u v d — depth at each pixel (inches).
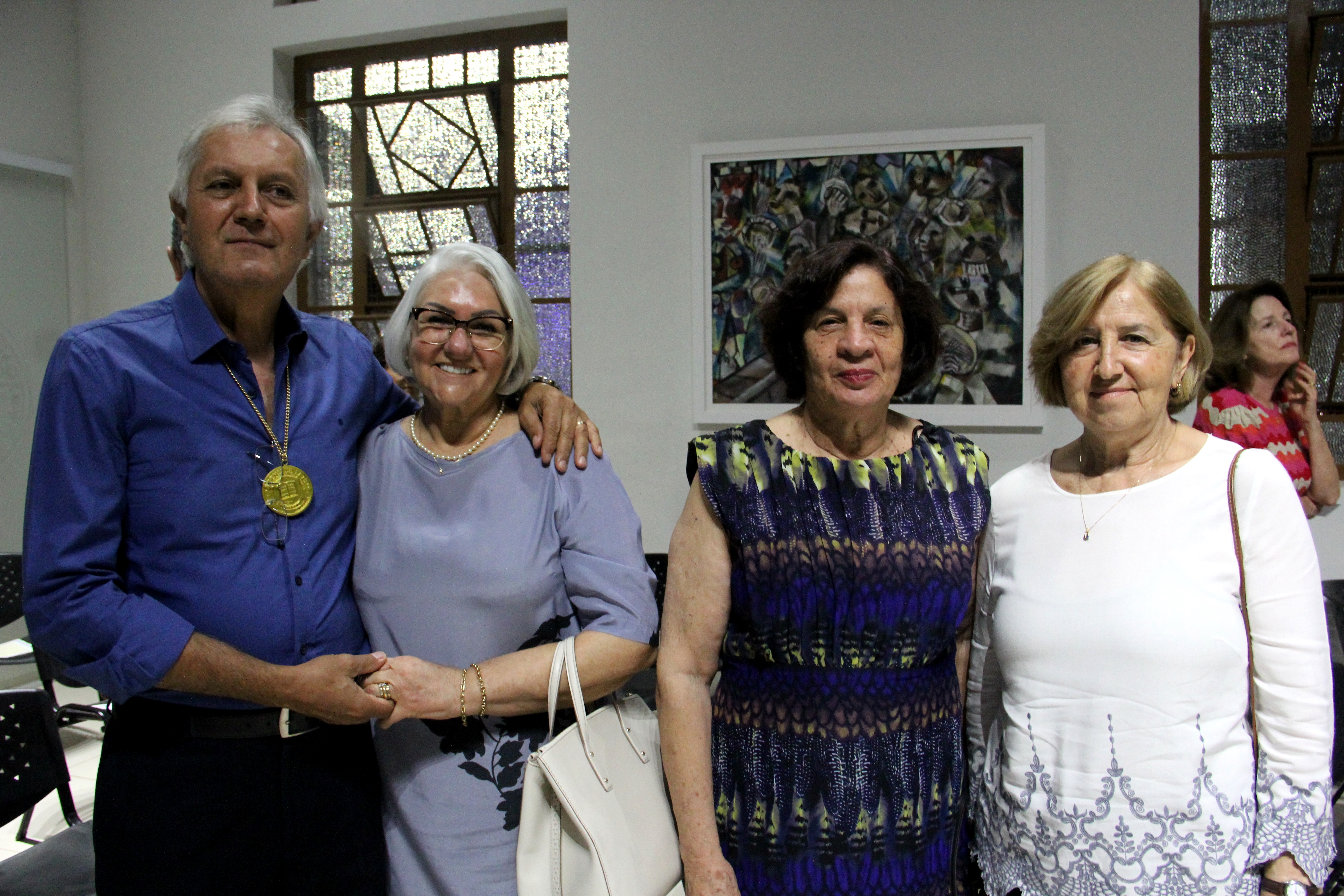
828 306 52.4
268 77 177.2
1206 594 47.8
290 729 51.2
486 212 173.3
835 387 52.3
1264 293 122.6
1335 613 96.9
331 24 173.2
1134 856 47.1
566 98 168.1
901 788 51.9
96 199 187.9
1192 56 135.5
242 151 49.5
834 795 51.6
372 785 56.2
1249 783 47.5
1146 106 137.3
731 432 56.2
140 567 49.8
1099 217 140.0
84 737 144.6
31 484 47.5
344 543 55.7
